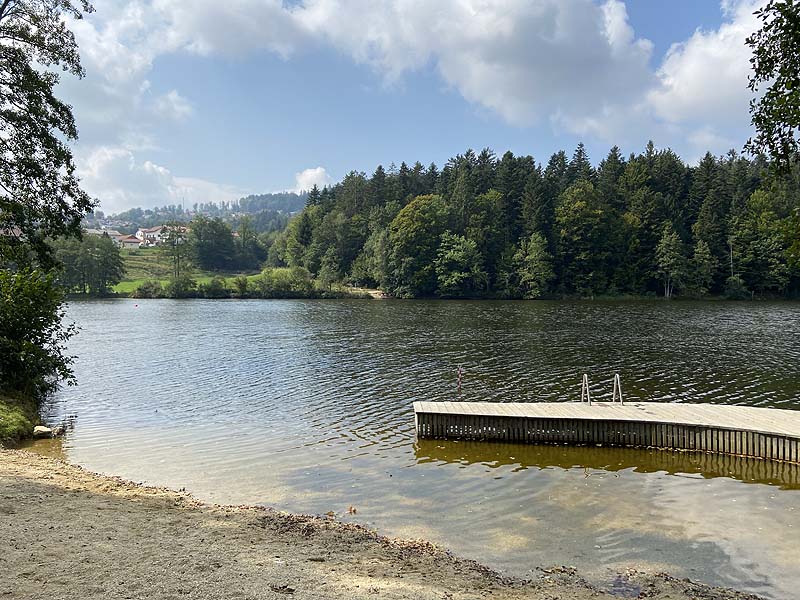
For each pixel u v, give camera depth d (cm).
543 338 4503
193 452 1847
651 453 1895
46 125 2289
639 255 9662
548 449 1944
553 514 1355
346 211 12681
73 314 7150
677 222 10000
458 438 2045
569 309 7269
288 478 1606
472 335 4728
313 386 2866
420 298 9719
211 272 14100
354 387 2834
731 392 2642
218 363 3553
